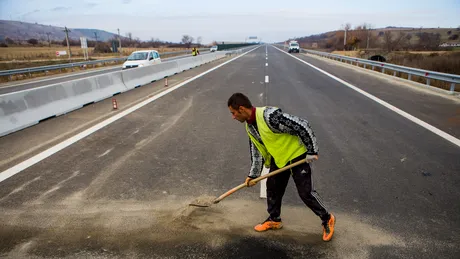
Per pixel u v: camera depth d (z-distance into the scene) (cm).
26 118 652
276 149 262
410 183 387
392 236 289
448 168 427
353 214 324
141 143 545
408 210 330
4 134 590
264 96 982
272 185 283
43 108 706
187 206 341
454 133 577
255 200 355
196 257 265
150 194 369
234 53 4350
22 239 290
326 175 413
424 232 294
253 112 254
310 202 272
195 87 1182
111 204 348
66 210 336
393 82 1270
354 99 914
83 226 309
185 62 1945
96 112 777
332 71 1745
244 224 310
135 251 273
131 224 311
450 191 366
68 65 2242
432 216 318
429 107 793
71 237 292
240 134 593
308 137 243
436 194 360
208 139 565
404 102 860
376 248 273
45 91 723
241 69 1934
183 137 577
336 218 318
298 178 268
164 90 1116
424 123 645
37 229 304
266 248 275
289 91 1075
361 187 379
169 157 482
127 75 1149
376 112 749
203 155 489
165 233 297
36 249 276
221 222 313
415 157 467
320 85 1208
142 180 404
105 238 290
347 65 2114
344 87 1148
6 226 309
